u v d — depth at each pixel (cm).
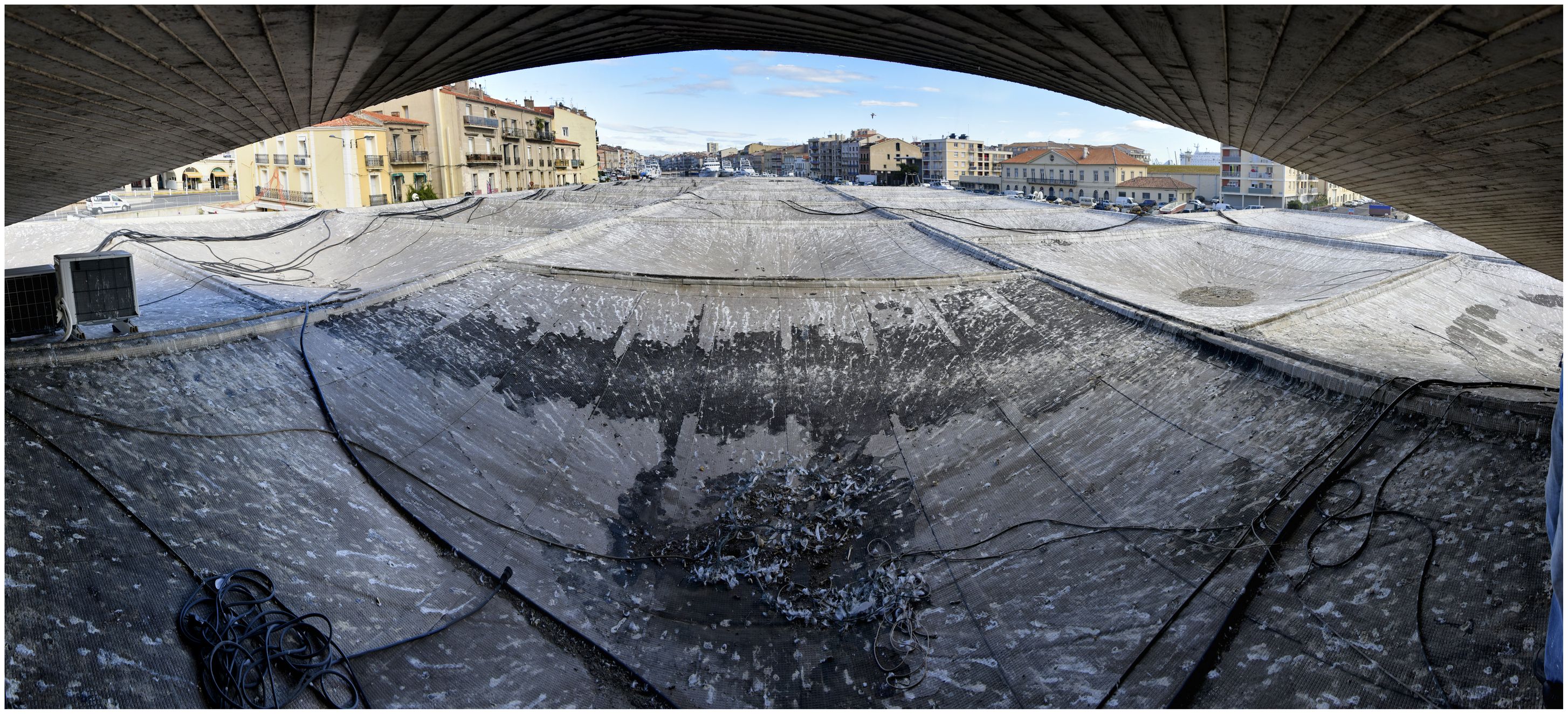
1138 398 1127
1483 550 672
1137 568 827
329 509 891
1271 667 661
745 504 1104
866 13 820
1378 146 862
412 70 1002
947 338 1461
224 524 793
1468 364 1199
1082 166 9206
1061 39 777
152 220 2478
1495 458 763
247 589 720
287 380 1080
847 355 1443
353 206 4828
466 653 778
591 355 1412
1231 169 7788
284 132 1220
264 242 2495
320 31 721
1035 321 1467
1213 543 808
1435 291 1686
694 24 955
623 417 1272
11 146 876
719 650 854
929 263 1975
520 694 746
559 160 7162
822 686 799
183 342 1045
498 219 3094
